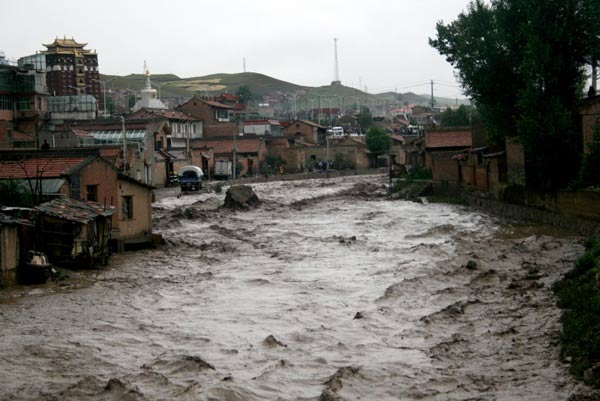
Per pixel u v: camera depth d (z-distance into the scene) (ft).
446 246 127.75
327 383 57.77
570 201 146.92
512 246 123.85
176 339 71.77
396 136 471.62
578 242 125.80
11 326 76.02
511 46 176.96
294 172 403.95
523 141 162.20
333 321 78.59
